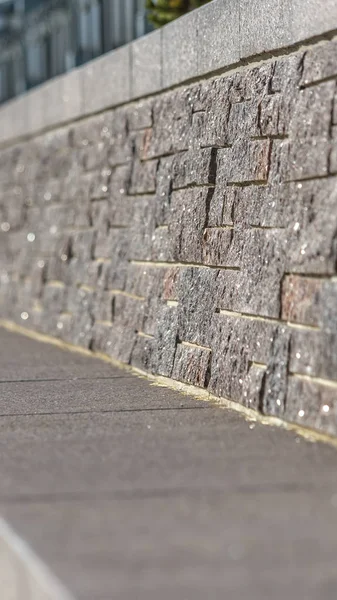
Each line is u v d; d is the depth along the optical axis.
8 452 11.82
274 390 13.22
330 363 11.88
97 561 7.75
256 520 8.79
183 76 17.17
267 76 14.16
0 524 8.84
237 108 14.97
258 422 13.41
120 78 20.36
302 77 13.14
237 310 14.52
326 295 12.02
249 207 14.36
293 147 13.15
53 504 9.45
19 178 28.69
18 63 35.22
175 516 8.97
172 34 17.67
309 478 10.21
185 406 14.74
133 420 13.70
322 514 8.94
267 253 13.63
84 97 22.72
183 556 7.84
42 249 25.91
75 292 22.95
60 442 12.33
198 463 11.00
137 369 18.58
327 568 7.54
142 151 19.11
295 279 12.87
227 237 15.04
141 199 19.11
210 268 15.70
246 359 14.07
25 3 33.69
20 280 27.98
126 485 10.11
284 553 7.88
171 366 16.86
